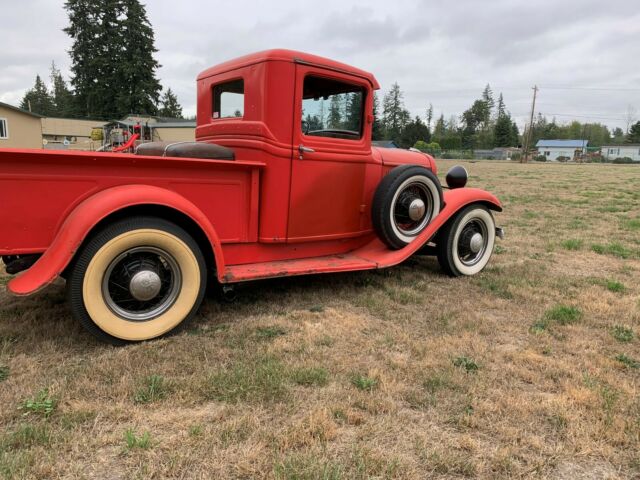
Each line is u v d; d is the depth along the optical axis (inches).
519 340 125.4
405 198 167.0
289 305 145.7
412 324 134.0
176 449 76.1
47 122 1504.7
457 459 75.7
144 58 1813.5
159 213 117.8
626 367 111.3
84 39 1818.4
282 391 93.3
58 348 110.3
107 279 109.3
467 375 103.6
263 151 135.3
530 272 192.4
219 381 96.0
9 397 89.0
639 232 291.4
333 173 152.6
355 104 157.6
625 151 2999.5
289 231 145.2
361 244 173.8
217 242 123.0
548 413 89.6
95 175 108.2
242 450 75.9
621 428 84.8
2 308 135.2
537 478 73.4
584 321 139.4
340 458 75.5
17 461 71.2
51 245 103.3
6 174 99.1
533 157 2586.1
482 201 184.2
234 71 144.1
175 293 119.1
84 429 80.6
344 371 103.9
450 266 179.8
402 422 85.7
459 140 2810.0
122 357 106.2
